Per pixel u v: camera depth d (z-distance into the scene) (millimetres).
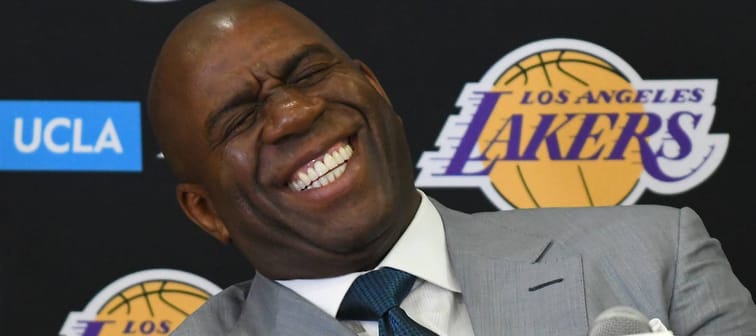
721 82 4184
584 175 4219
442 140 4242
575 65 4227
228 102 3150
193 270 4266
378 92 3301
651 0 4215
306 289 3332
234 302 3504
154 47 4266
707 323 3150
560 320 3051
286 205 3146
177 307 4254
